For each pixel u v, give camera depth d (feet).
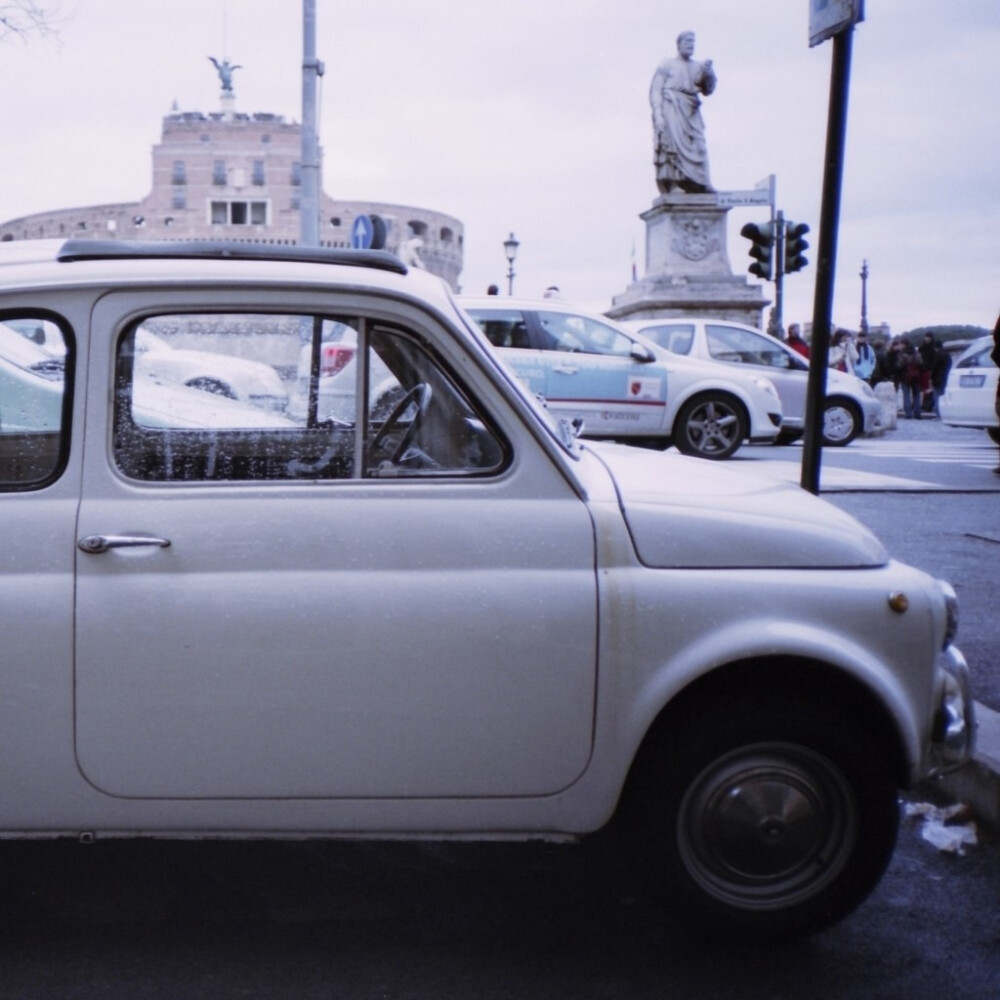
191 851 12.94
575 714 10.30
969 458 58.23
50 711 10.10
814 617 10.45
